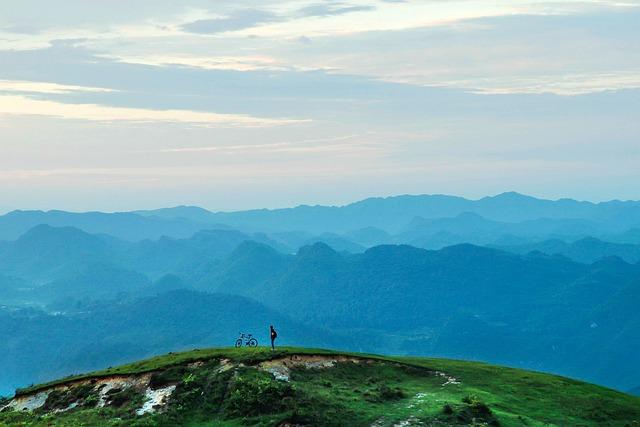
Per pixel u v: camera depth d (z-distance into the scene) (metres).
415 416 66.56
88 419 71.31
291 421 64.50
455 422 65.38
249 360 80.00
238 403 69.94
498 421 67.25
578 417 73.94
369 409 68.88
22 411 79.19
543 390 83.25
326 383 76.81
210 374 77.75
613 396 84.44
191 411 71.25
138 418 70.44
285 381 75.75
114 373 83.31
